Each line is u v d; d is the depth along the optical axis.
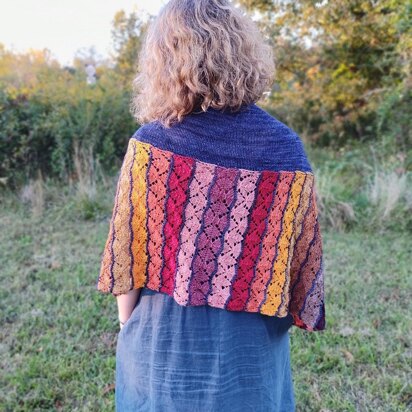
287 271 1.24
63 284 3.54
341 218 5.02
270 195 1.15
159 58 1.12
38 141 5.97
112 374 2.50
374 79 8.33
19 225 4.86
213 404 1.24
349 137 8.38
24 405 2.26
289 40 8.55
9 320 3.04
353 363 2.57
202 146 1.12
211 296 1.20
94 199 5.35
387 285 3.56
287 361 1.47
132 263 1.23
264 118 1.18
